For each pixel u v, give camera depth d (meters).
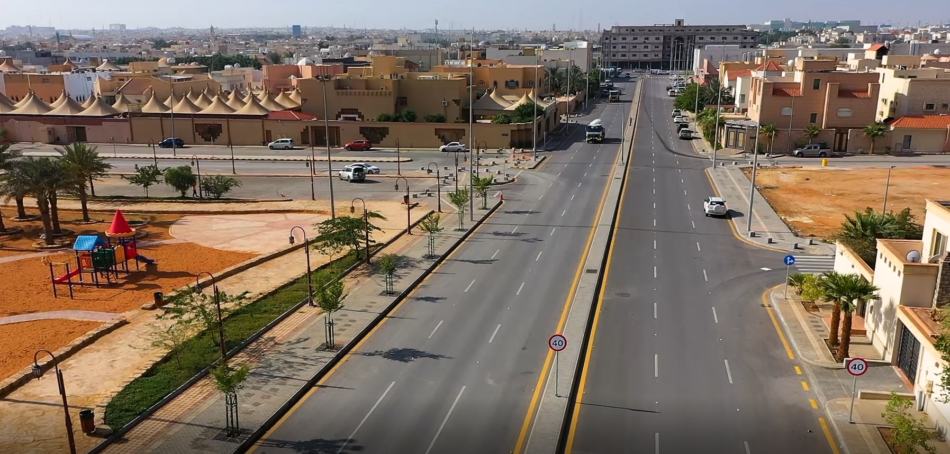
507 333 32.84
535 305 36.62
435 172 79.56
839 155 89.19
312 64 150.75
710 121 102.06
